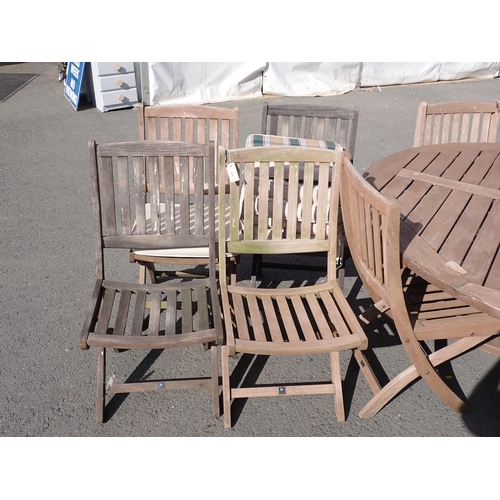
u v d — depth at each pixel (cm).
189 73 685
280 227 259
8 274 349
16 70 866
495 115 350
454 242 225
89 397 259
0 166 512
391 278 211
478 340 238
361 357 265
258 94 732
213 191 249
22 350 285
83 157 538
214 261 258
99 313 236
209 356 288
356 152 551
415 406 259
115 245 255
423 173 289
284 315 243
